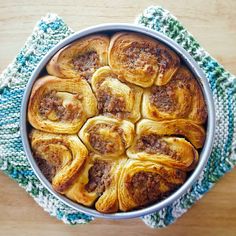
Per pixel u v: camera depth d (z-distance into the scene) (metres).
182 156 0.33
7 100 0.37
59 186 0.33
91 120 0.33
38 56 0.37
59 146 0.33
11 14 0.39
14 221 0.40
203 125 0.34
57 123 0.33
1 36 0.39
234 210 0.39
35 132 0.34
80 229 0.40
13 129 0.37
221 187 0.39
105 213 0.34
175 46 0.34
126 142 0.33
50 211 0.38
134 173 0.33
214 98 0.37
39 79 0.34
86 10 0.39
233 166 0.37
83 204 0.34
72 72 0.33
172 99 0.33
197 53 0.37
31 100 0.33
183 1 0.39
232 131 0.37
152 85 0.34
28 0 0.39
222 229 0.39
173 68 0.33
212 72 0.37
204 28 0.39
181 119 0.33
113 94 0.33
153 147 0.34
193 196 0.38
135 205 0.34
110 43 0.34
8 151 0.38
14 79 0.37
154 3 0.39
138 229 0.40
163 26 0.37
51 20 0.37
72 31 0.37
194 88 0.34
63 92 0.33
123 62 0.33
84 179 0.33
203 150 0.34
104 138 0.33
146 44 0.34
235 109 0.37
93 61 0.34
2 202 0.40
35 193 0.38
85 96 0.33
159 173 0.33
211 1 0.39
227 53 0.39
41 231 0.40
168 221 0.38
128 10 0.39
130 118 0.33
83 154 0.33
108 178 0.33
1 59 0.39
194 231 0.39
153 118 0.33
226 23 0.39
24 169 0.38
